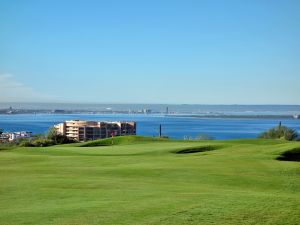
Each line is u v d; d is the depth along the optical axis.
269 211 14.36
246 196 17.41
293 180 24.78
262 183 23.70
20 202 16.56
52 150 48.88
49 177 23.83
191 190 19.58
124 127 174.38
